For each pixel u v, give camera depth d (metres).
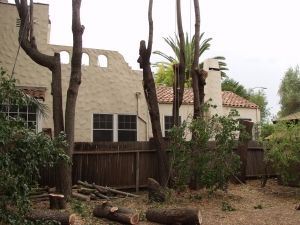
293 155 10.57
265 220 7.73
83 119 14.43
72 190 10.44
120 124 15.12
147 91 11.37
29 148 5.04
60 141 5.88
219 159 9.84
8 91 5.13
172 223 7.25
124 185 11.73
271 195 10.90
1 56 13.43
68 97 9.84
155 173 12.27
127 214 7.50
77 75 9.90
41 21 14.12
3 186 4.71
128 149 11.89
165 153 11.22
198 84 11.86
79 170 11.16
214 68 17.70
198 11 12.06
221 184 9.94
